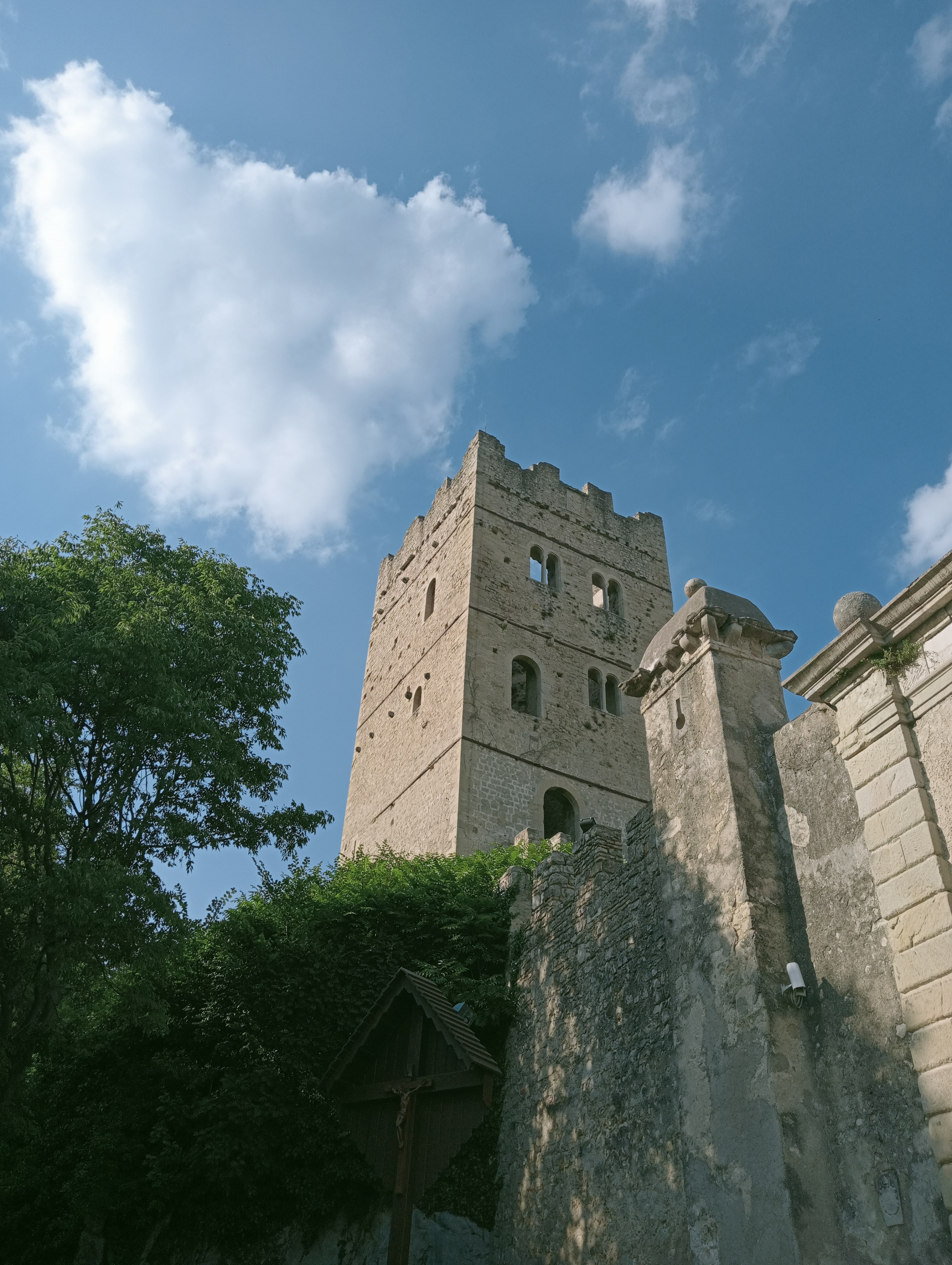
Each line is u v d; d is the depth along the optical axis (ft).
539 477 131.75
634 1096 39.58
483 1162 48.52
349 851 115.96
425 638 120.37
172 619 58.23
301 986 56.13
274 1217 49.73
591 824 53.01
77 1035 61.52
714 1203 30.91
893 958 28.43
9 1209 53.52
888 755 30.35
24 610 51.96
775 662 40.96
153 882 51.75
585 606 122.31
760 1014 31.35
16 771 54.54
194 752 53.93
